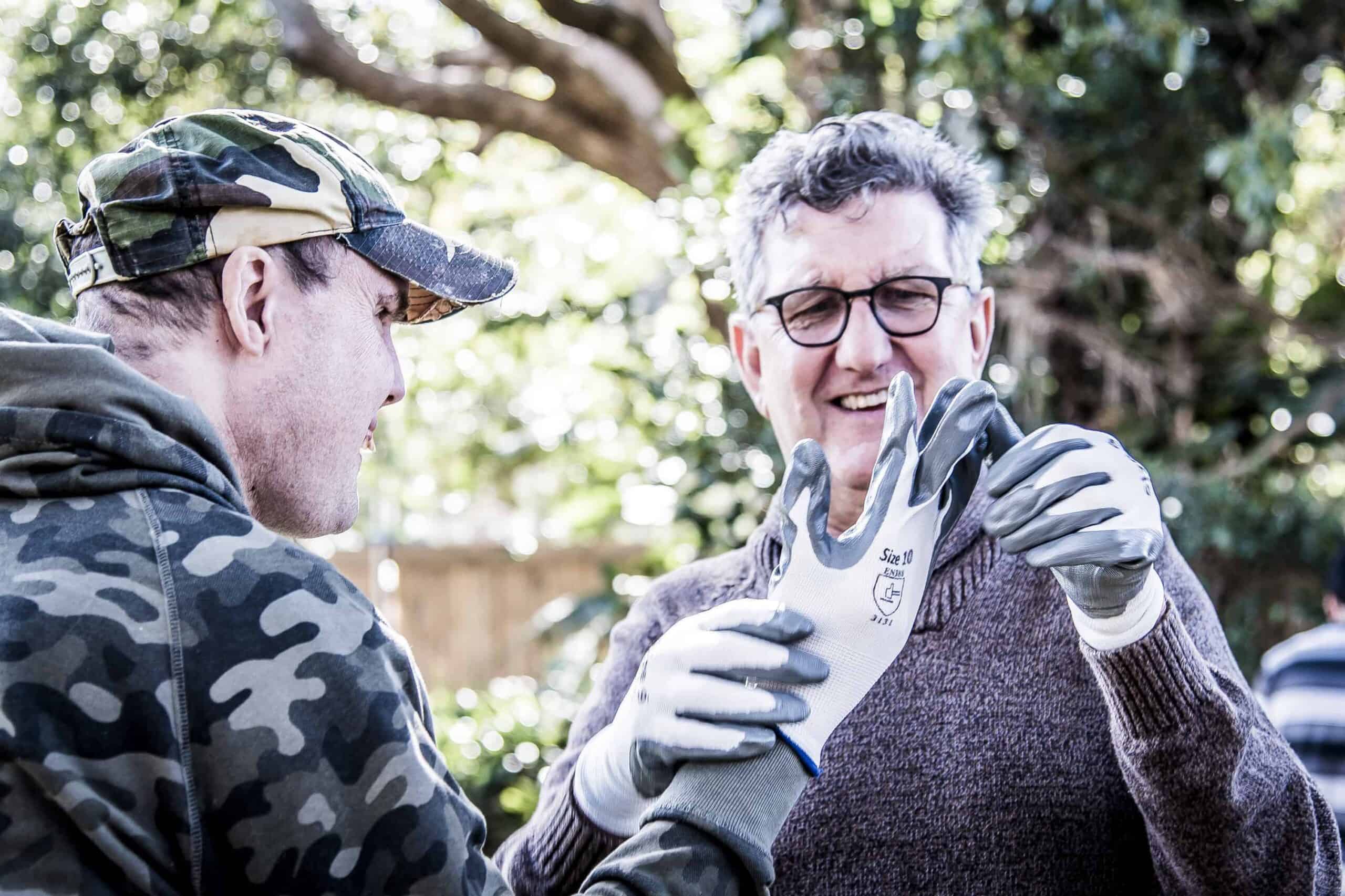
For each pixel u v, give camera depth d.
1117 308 5.01
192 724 0.99
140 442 1.06
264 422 1.21
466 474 8.73
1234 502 4.62
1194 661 1.31
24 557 1.01
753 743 1.13
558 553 6.51
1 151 5.63
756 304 1.83
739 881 1.11
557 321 6.07
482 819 1.11
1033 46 4.64
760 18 4.77
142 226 1.15
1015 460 1.23
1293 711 3.15
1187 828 1.35
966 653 1.59
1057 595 1.60
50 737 0.96
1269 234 4.90
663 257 5.47
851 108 4.59
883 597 1.18
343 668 1.03
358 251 1.25
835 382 1.76
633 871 1.09
